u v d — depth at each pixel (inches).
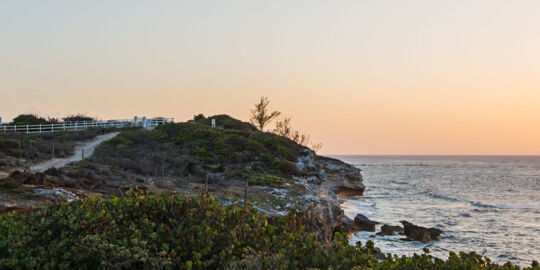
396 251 1027.9
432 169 6589.6
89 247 283.9
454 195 2434.8
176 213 341.1
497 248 1112.8
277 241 331.3
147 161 1229.1
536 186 3159.5
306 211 866.8
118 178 962.1
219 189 992.2
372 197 2250.2
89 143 1510.8
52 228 303.0
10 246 276.5
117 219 331.9
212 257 309.1
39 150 1202.0
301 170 1418.6
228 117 2283.5
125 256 275.0
